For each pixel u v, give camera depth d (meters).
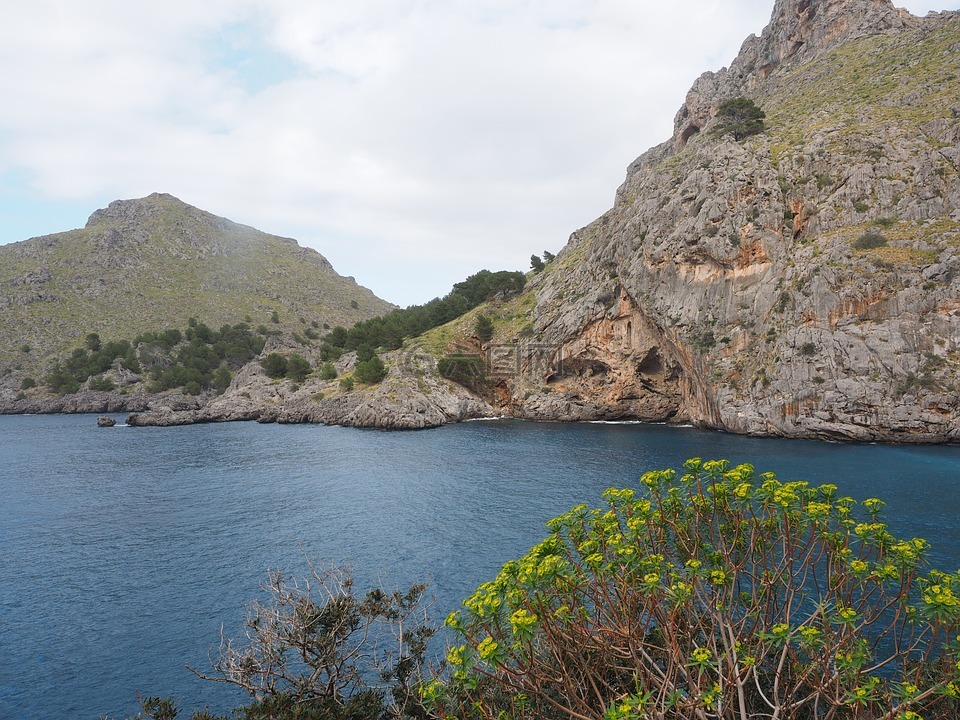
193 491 58.34
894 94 96.38
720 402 87.75
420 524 43.88
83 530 45.53
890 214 80.31
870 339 73.38
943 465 57.12
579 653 10.30
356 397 122.00
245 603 30.92
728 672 9.80
